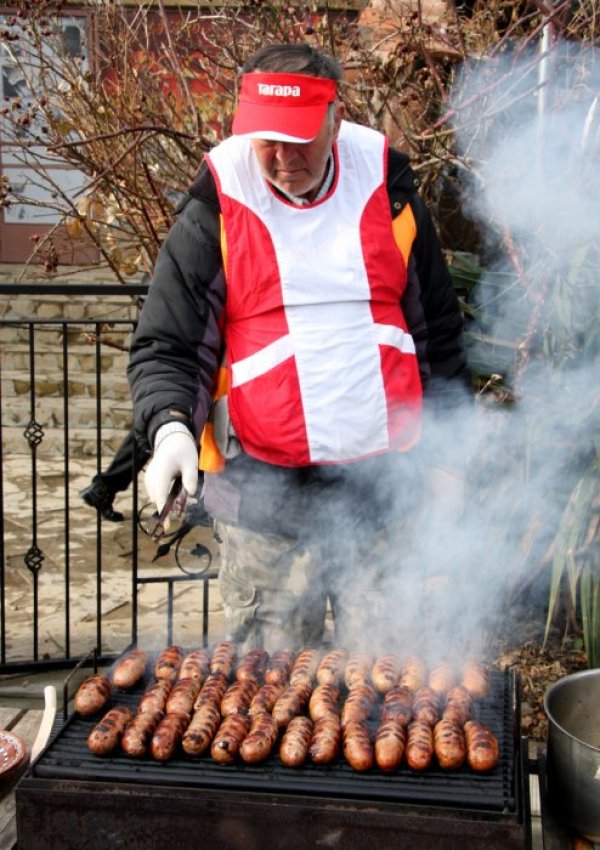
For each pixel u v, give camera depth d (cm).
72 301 754
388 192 227
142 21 465
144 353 222
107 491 454
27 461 664
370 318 223
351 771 188
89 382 729
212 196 217
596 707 224
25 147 407
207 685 213
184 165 415
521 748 198
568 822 201
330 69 210
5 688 351
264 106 203
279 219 218
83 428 701
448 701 208
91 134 402
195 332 221
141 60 415
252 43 413
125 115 399
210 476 239
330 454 224
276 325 220
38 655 380
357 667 218
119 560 491
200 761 191
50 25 475
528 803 197
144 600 439
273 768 189
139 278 580
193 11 531
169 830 181
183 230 220
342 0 452
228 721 195
